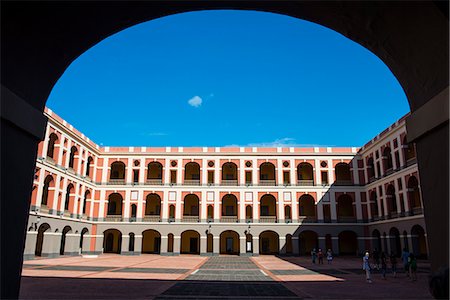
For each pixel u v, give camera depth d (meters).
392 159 41.41
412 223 36.78
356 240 53.16
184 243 55.22
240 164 51.97
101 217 49.66
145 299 13.08
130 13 7.14
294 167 51.38
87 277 20.03
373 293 15.37
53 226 38.31
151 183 51.22
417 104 7.03
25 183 6.73
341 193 50.03
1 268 6.02
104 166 51.47
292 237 49.28
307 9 7.35
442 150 6.07
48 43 6.78
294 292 15.52
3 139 6.06
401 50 6.78
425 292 15.69
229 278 21.11
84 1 6.22
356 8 6.57
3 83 6.14
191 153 52.22
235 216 52.81
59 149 39.81
